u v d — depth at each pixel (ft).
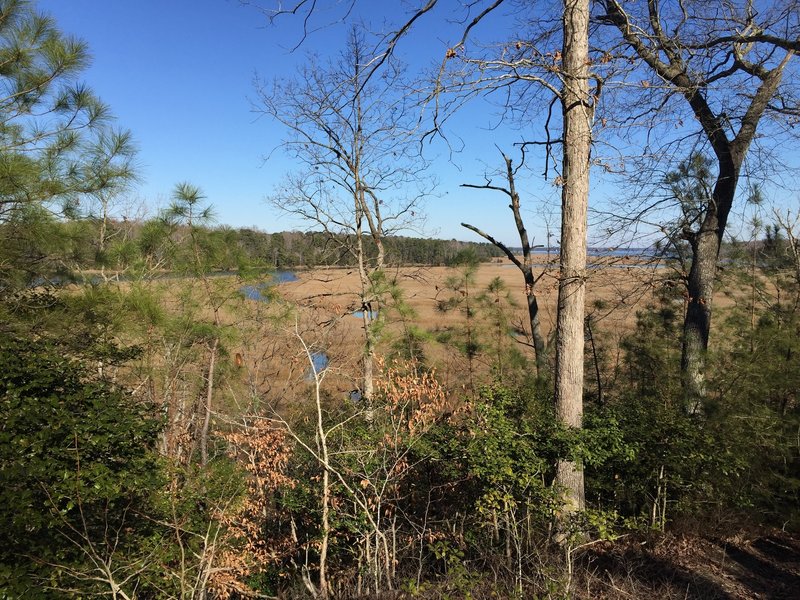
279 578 21.34
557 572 13.65
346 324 40.16
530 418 20.52
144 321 26.30
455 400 29.60
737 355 27.17
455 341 33.09
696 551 18.26
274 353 32.71
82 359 23.11
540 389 28.84
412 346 30.76
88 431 16.87
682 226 27.04
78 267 25.63
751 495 20.74
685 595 14.66
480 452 17.22
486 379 32.86
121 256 28.43
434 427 21.67
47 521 14.62
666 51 23.17
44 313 23.08
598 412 24.11
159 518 18.39
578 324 19.02
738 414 22.39
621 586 14.90
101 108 22.20
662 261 28.07
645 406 24.41
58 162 21.40
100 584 15.01
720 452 19.75
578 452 17.13
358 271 42.78
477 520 17.33
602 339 37.60
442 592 13.16
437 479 21.17
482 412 19.39
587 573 14.53
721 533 19.56
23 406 16.33
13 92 20.57
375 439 20.58
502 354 34.99
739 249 36.09
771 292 34.71
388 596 13.96
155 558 16.66
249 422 28.12
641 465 20.06
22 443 15.10
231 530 20.18
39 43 20.48
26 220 20.83
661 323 36.55
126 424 18.12
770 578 16.57
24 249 22.79
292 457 24.38
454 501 20.36
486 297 34.58
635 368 36.42
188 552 18.04
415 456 20.84
